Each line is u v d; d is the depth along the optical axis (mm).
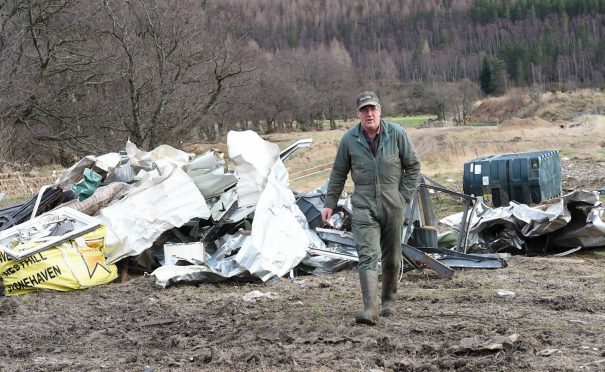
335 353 5801
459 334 6223
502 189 18328
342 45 115312
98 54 32938
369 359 5594
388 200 6590
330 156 43062
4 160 31766
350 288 9133
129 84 31531
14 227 10258
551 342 5859
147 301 8766
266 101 63531
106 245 10266
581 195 11695
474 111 102750
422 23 134875
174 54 33031
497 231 12273
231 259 10203
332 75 76625
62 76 34594
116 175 12266
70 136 32188
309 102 70812
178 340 6492
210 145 41781
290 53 81875
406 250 9484
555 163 19328
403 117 99812
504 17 139625
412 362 5410
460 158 37281
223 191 11688
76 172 11906
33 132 32156
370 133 6602
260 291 9148
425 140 48062
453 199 19297
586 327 6410
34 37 32281
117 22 31281
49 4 32594
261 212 10289
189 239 11258
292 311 7641
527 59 122938
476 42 133500
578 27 135375
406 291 8664
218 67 34812
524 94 103688
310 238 10898
